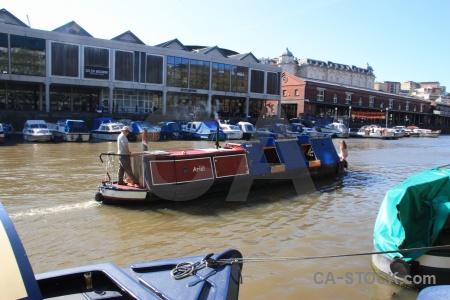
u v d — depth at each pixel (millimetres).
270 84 60500
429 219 6316
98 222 9562
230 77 55594
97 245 8078
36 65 40594
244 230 9234
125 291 4172
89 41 43312
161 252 7777
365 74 106062
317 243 8406
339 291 6246
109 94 45469
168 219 9961
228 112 58156
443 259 6020
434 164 23078
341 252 7914
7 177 15188
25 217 9805
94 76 43969
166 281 4438
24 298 3119
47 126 34344
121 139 11016
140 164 11195
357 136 53562
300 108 66125
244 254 7754
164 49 48812
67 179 14906
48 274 4344
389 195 6922
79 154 23438
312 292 6230
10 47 38969
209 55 52969
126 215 10188
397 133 54844
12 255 3264
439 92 143250
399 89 130125
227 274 4562
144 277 4543
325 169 16297
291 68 91938
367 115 75812
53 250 7770
